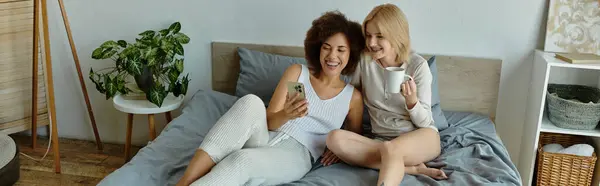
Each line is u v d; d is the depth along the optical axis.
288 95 2.10
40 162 3.02
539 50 2.73
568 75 2.79
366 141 2.21
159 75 2.82
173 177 2.09
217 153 1.97
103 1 3.05
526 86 2.81
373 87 2.39
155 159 2.21
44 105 3.20
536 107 2.63
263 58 2.83
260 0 2.90
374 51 2.30
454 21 2.76
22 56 3.03
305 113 2.13
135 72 2.68
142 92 2.88
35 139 3.19
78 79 3.24
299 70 2.37
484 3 2.71
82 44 3.16
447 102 2.85
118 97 2.90
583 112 2.55
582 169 2.58
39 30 3.07
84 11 3.09
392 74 2.00
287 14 2.89
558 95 2.78
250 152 1.97
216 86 3.06
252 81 2.79
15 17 2.94
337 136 2.19
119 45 2.96
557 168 2.62
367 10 2.81
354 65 2.37
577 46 2.66
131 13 3.05
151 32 2.88
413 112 2.25
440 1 2.74
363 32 2.29
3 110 3.04
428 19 2.78
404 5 2.78
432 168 2.15
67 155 3.13
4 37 2.94
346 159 2.21
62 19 3.12
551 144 2.70
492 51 2.78
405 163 2.18
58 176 2.86
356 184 2.04
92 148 3.25
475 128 2.59
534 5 2.68
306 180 2.09
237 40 2.99
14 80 3.04
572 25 2.64
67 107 3.33
